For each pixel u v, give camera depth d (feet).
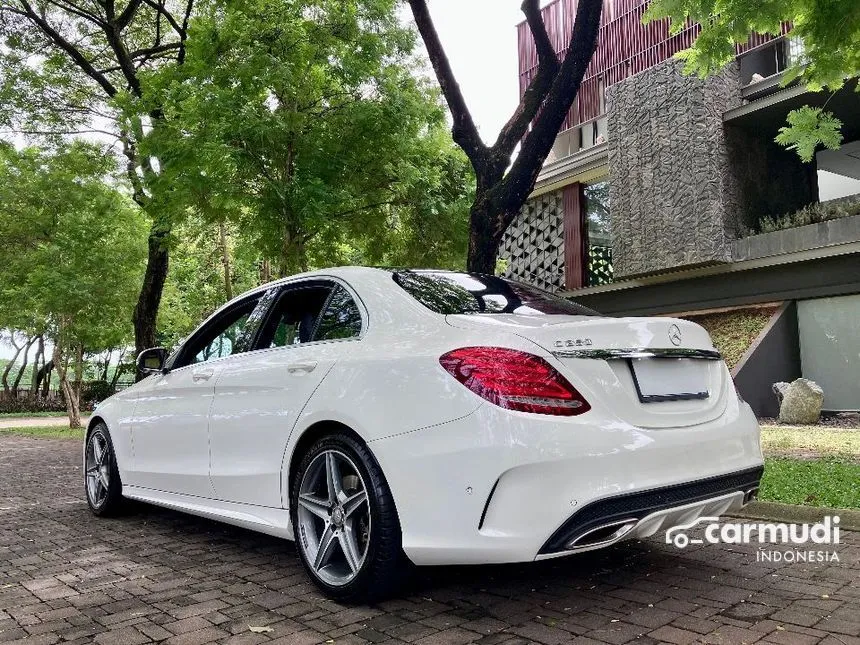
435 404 9.09
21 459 34.40
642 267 50.83
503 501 8.42
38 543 14.74
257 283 88.48
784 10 17.42
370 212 35.99
